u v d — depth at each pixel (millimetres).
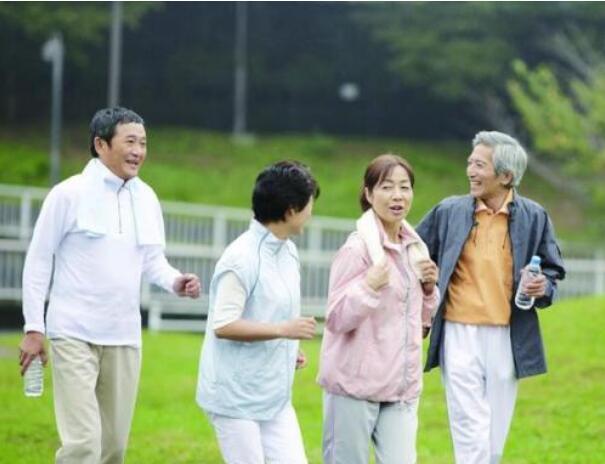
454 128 59375
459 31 54250
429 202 50562
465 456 10016
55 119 43125
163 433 14883
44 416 15781
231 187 50406
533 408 15969
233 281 8344
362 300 8492
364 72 59312
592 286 32688
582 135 43312
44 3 52094
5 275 29172
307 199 8414
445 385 10211
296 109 59625
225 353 8438
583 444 14070
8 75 55438
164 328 28969
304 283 30516
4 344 23047
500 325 10070
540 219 10180
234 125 59031
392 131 59500
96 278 9484
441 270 10148
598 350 19078
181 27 58438
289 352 8562
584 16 52594
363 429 8828
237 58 58562
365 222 8883
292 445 8531
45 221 9430
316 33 59312
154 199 9883
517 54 54594
